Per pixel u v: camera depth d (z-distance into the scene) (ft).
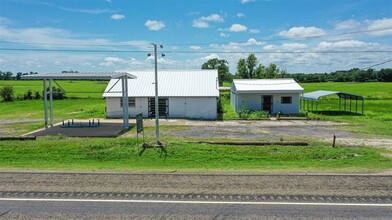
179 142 58.85
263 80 132.26
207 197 29.68
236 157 51.03
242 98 120.98
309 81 444.55
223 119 104.32
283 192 31.07
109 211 26.40
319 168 42.70
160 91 110.52
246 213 25.96
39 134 70.95
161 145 56.03
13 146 57.06
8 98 184.55
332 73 439.22
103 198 29.48
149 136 70.69
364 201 28.66
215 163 47.75
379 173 38.60
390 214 25.80
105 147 57.06
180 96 107.86
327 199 29.14
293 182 34.40
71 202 28.50
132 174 37.99
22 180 35.32
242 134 74.74
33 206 27.55
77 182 34.53
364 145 60.54
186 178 36.09
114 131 75.10
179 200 28.91
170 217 25.17
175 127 85.87
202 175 37.47
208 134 74.33
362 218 25.03
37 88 272.31
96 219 24.80
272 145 57.36
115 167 43.60
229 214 25.76
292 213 25.95
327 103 165.78
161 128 83.87
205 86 112.68
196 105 108.06
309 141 64.80
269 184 33.68
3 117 111.96
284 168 42.83
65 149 55.57
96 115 114.21
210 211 26.37
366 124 91.66
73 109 140.97
